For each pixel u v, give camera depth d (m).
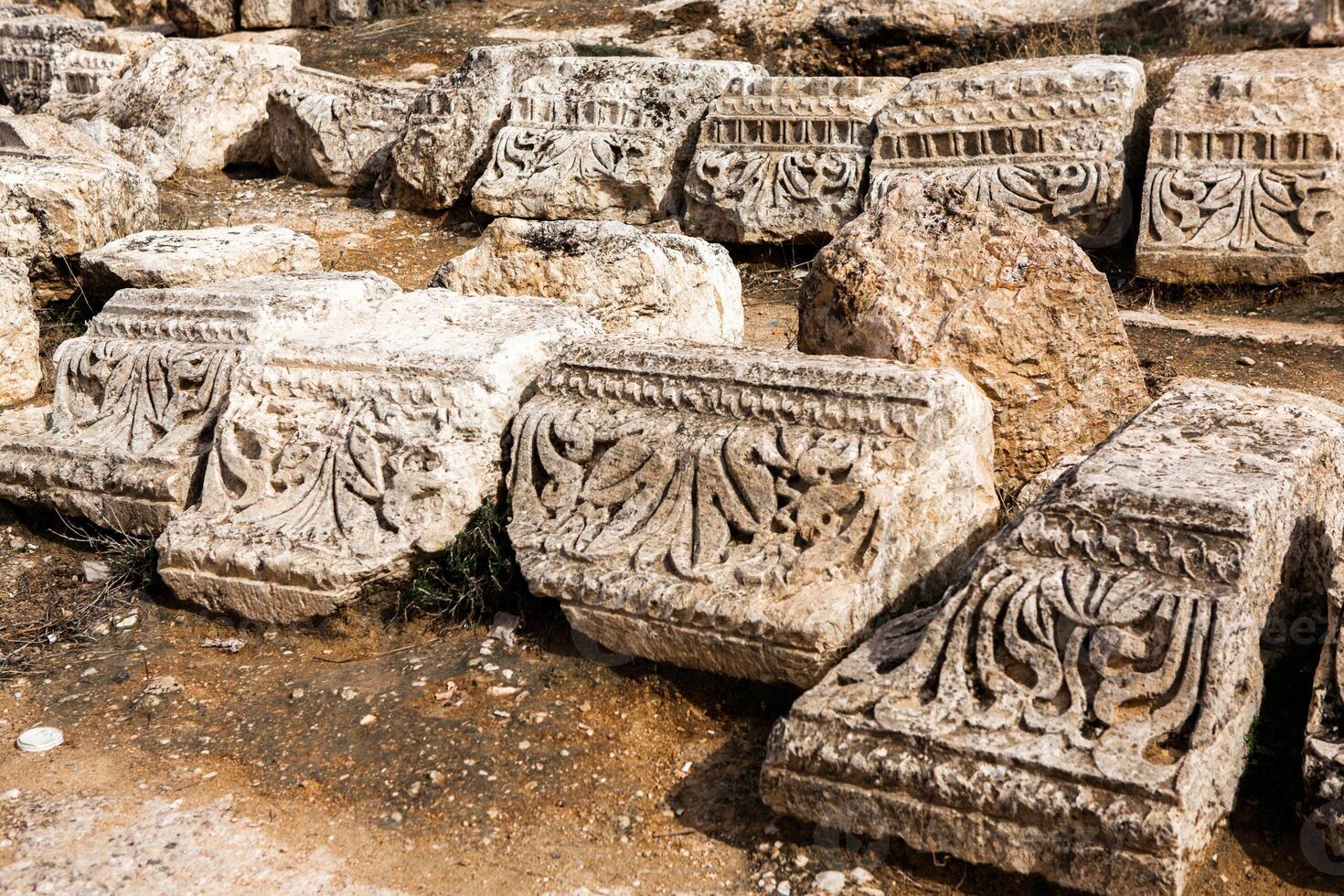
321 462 4.73
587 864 3.43
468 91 9.70
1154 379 6.28
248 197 10.41
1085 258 4.86
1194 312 7.32
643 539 4.17
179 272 6.91
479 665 4.27
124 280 6.98
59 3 17.38
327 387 4.82
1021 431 4.86
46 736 4.10
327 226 9.66
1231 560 3.27
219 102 11.13
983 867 3.24
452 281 6.38
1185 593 3.27
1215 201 7.39
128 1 17.42
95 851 3.53
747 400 4.21
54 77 12.74
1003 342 4.77
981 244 4.89
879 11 12.30
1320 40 10.51
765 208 8.52
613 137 9.12
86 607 4.92
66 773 3.93
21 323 6.66
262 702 4.25
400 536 4.52
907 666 3.46
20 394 6.67
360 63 13.66
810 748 3.33
